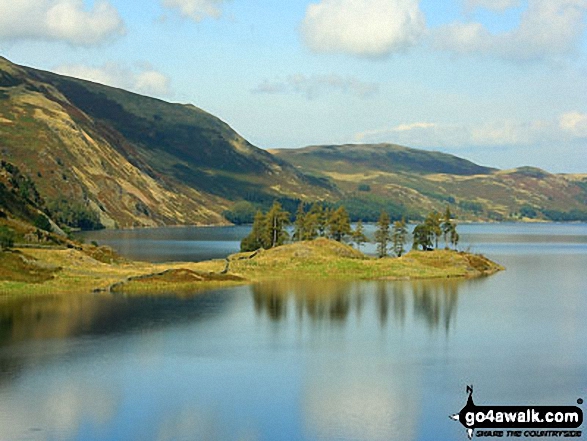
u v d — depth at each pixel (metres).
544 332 83.19
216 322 88.06
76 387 58.22
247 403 54.62
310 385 59.53
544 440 47.97
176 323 86.69
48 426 49.19
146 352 70.62
